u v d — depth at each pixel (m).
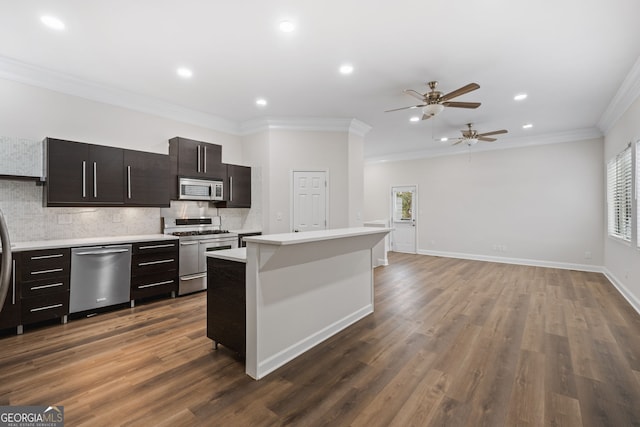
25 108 3.26
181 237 3.97
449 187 7.27
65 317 3.04
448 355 2.40
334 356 2.39
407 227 7.96
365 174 8.66
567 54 2.96
